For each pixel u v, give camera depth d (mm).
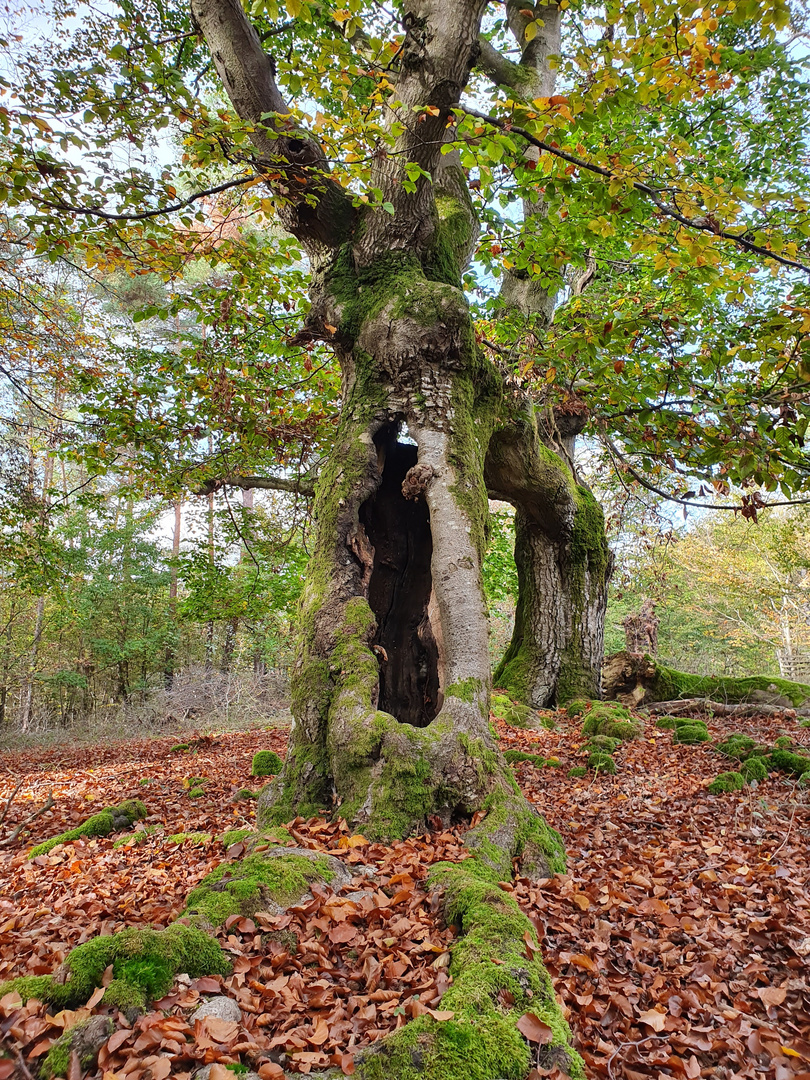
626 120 8320
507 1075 1901
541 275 6250
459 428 5227
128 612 21578
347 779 3992
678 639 27438
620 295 9062
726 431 5383
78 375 9773
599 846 4852
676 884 4008
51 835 6531
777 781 6352
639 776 6859
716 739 8125
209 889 2834
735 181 9875
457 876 3014
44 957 2859
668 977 2918
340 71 4727
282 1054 1985
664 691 10859
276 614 18609
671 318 5629
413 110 5035
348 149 4496
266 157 4656
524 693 10773
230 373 9391
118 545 21188
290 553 12445
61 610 20062
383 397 5340
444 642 4699
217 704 19375
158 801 7363
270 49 8508
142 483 11039
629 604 27109
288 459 10719
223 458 10344
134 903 3656
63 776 10539
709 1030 2547
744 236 4664
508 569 14648
